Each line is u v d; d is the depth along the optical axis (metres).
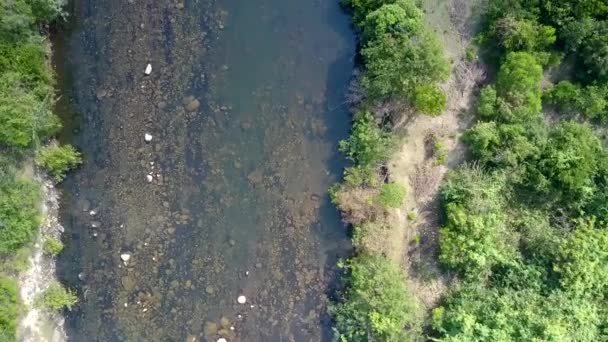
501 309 12.23
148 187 13.09
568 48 12.44
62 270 13.02
